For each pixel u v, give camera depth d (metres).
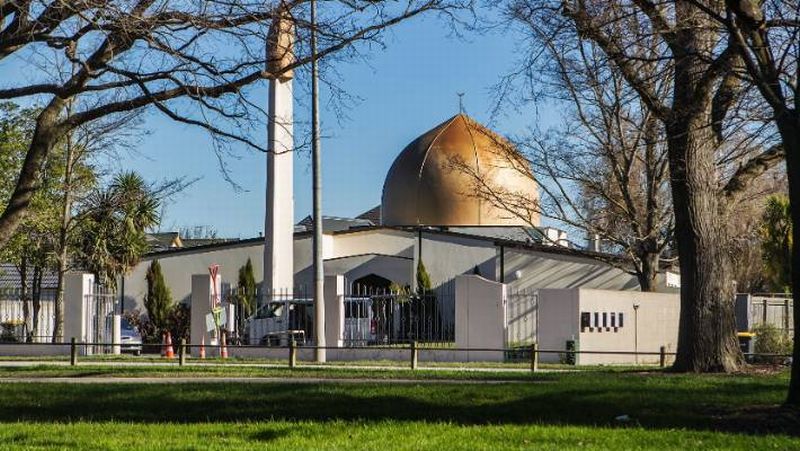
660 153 34.09
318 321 29.66
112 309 36.44
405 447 11.67
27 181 17.70
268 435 12.97
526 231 47.38
